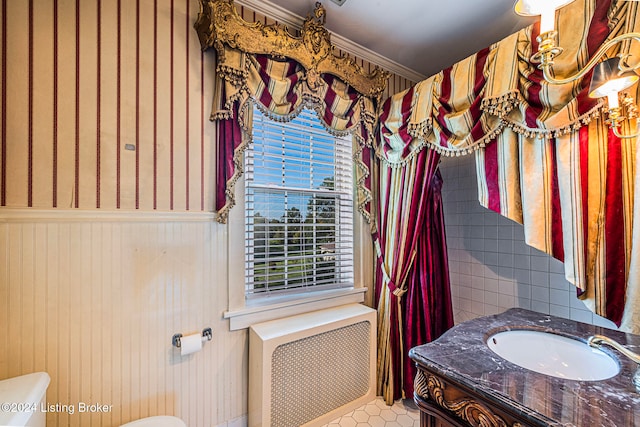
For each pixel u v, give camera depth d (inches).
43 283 44.1
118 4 49.8
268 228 67.7
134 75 51.0
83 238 46.9
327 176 77.9
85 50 47.2
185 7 56.1
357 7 63.8
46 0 44.6
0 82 41.9
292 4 63.5
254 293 65.8
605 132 43.6
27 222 43.2
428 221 77.4
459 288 95.3
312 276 74.1
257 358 58.1
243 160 60.7
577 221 45.4
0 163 41.8
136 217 50.9
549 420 28.3
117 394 49.1
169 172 54.1
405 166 72.9
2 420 32.5
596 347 41.7
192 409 56.0
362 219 80.5
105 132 48.6
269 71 60.1
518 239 81.0
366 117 75.7
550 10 28.1
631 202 42.6
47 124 44.6
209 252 58.1
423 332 76.2
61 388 45.2
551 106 46.3
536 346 50.3
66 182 45.8
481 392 33.6
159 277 53.0
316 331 62.8
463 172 94.3
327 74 69.1
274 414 57.6
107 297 48.6
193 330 56.2
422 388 41.3
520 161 51.4
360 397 71.2
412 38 75.1
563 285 72.2
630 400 31.2
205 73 58.0
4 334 41.9
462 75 58.0
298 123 73.2
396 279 74.6
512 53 50.1
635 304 42.2
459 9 64.2
